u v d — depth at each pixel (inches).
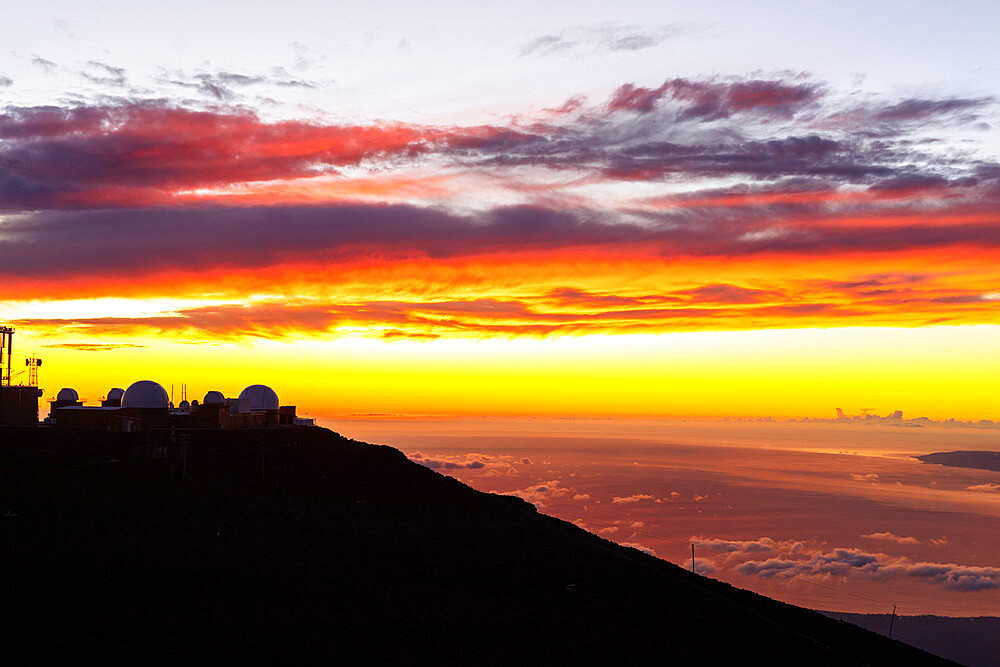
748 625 1727.4
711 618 1736.0
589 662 1371.8
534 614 1612.9
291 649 1289.4
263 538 2070.6
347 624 1446.9
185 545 1932.8
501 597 1713.8
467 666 1295.5
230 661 1208.2
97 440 2962.6
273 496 2549.2
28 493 2245.3
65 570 1630.2
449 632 1454.2
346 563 1891.0
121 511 2183.8
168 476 2598.4
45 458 2632.9
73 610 1380.4
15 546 1785.2
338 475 2967.5
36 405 3309.5
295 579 1713.8
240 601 1523.1
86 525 2025.1
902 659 1740.9
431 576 1834.4
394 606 1582.2
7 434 2935.5
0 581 1517.0
